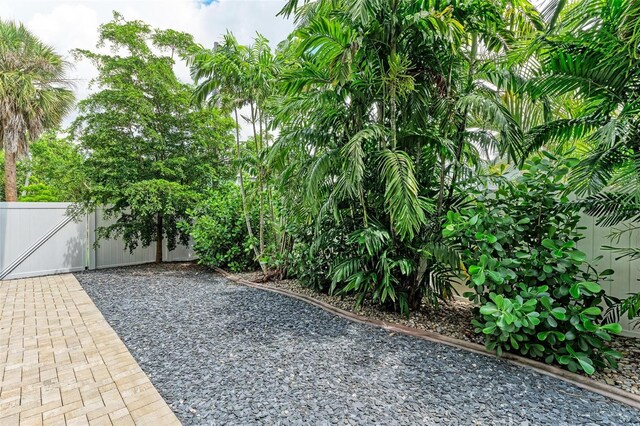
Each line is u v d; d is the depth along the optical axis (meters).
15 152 7.56
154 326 3.10
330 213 3.48
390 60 2.78
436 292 3.28
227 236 5.92
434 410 1.75
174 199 6.07
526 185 2.60
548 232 2.51
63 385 2.02
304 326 3.11
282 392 1.93
